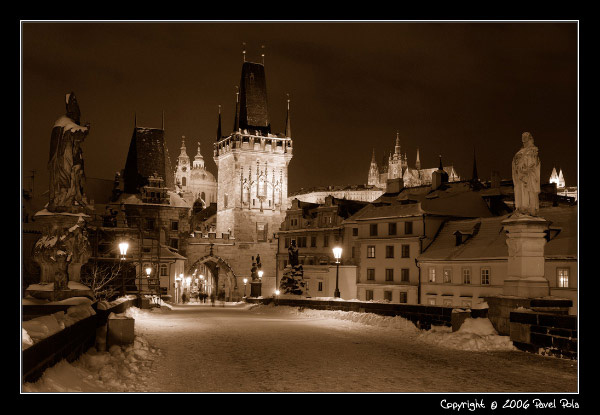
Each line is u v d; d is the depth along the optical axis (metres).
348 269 82.19
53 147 22.72
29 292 21.41
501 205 80.38
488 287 61.88
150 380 16.56
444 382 16.72
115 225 102.56
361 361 20.05
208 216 199.38
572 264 53.69
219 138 158.00
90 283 63.03
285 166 150.75
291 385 16.23
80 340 17.45
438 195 84.62
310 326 32.06
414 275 72.31
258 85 154.00
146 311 44.94
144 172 127.19
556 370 18.41
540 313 21.28
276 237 137.12
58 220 22.25
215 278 136.00
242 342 24.88
